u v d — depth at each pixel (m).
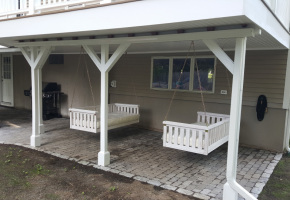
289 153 5.14
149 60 6.77
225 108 5.76
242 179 3.91
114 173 4.04
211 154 5.11
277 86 5.11
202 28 3.15
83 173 4.01
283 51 5.00
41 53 5.04
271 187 3.66
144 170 4.20
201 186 3.64
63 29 3.87
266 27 3.13
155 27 3.19
